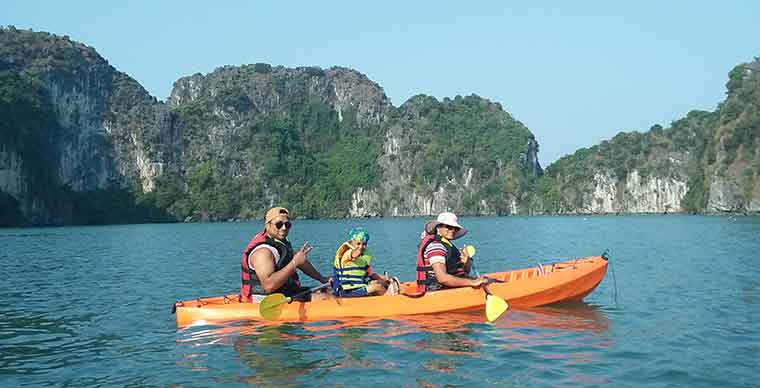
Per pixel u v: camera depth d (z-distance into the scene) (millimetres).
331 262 20922
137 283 15109
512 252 25156
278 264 8555
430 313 8898
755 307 9883
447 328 8148
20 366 6914
